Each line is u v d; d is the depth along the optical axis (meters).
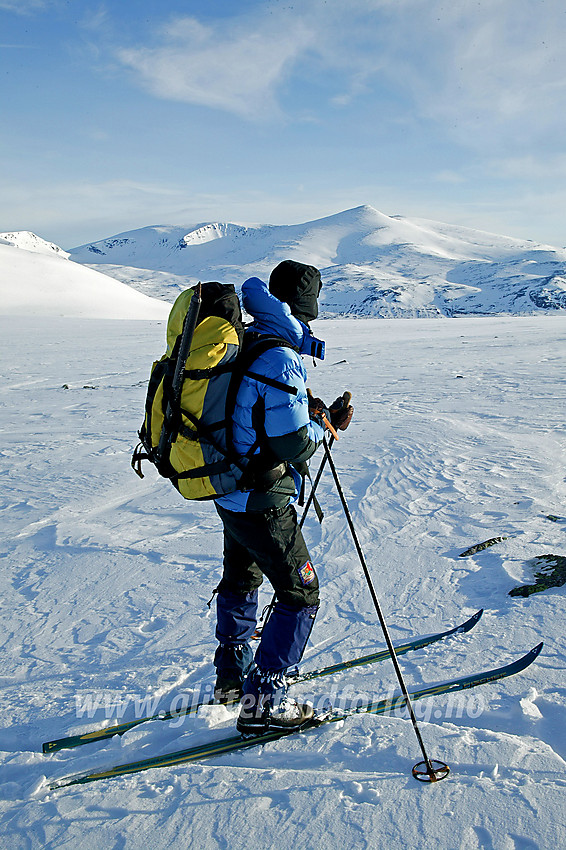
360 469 6.93
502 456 7.04
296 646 2.54
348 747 2.39
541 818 1.92
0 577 4.56
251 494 2.40
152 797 2.21
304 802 2.11
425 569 4.15
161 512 5.94
